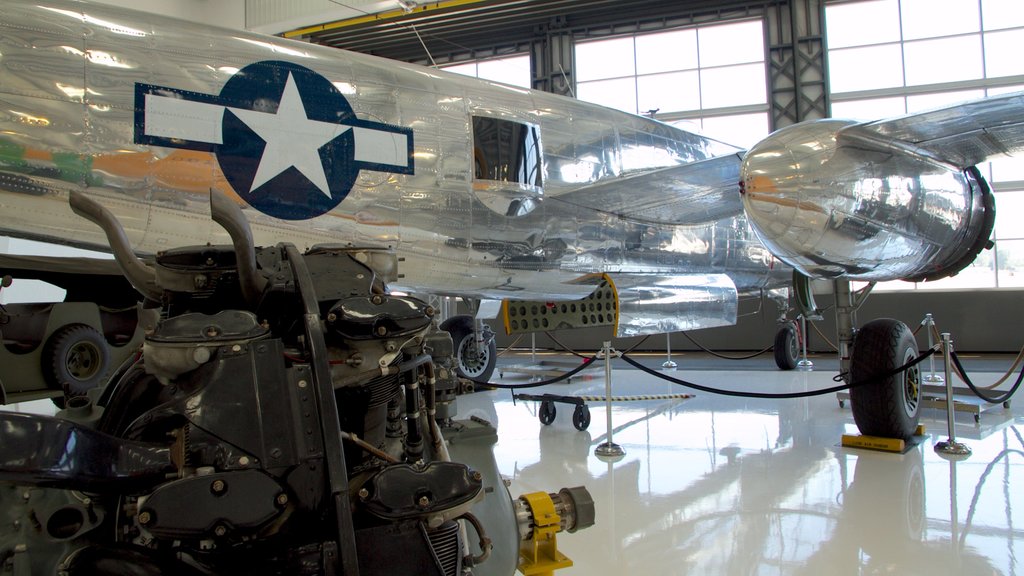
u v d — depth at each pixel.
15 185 2.92
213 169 3.34
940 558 2.95
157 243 3.30
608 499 3.81
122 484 1.36
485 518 2.26
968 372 8.87
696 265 5.76
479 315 6.62
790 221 3.89
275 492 1.38
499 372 9.22
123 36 3.17
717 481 4.12
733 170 4.44
